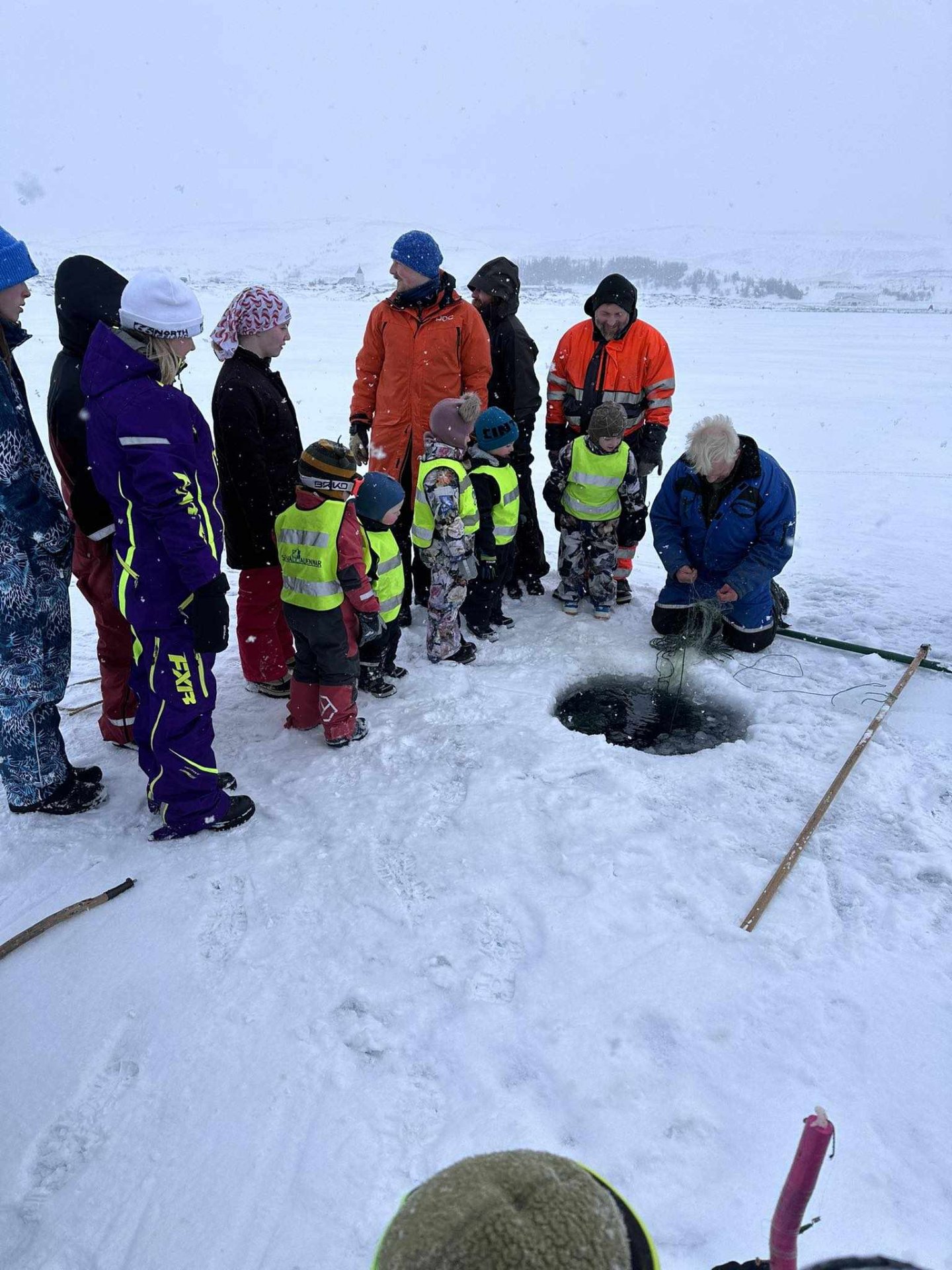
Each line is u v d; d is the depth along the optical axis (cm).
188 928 285
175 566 294
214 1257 197
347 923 287
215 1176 213
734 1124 221
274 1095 232
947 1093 230
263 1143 220
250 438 374
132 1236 202
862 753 378
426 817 337
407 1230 80
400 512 503
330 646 370
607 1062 238
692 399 1524
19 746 326
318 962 272
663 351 502
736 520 457
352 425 516
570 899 295
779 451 1125
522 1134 218
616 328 498
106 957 275
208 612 292
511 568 509
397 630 439
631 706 452
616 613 537
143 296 273
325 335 2497
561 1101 228
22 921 290
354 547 356
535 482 945
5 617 308
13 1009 260
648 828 330
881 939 279
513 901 295
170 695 308
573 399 527
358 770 370
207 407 1366
